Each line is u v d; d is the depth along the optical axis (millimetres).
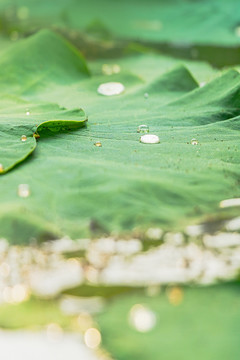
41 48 894
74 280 617
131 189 668
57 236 642
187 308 596
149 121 768
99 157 705
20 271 623
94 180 676
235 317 590
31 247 636
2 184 674
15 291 611
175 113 784
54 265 626
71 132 741
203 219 654
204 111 783
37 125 729
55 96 841
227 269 621
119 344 582
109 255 632
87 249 636
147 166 694
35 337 588
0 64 873
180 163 700
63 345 584
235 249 634
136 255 632
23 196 664
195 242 640
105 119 771
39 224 645
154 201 664
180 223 651
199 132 751
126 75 888
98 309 599
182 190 671
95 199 663
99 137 736
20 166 691
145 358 575
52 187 671
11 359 579
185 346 578
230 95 792
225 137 744
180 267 624
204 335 582
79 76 895
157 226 649
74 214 655
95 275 620
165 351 577
